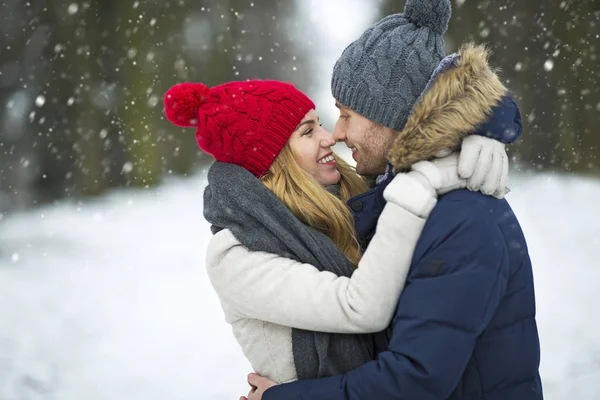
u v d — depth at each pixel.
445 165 2.21
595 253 9.93
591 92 19.36
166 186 22.23
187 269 10.64
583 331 6.61
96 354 6.93
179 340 7.22
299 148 2.71
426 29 2.60
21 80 20.31
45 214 18.19
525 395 2.23
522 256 2.23
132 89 22.09
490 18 20.73
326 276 2.38
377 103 2.56
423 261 2.12
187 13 24.20
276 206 2.55
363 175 2.75
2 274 11.01
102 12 21.94
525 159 20.23
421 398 2.06
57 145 20.69
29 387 6.13
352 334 2.43
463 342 2.05
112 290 9.55
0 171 19.47
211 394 5.88
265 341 2.50
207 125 2.68
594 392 5.32
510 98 2.28
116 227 15.59
